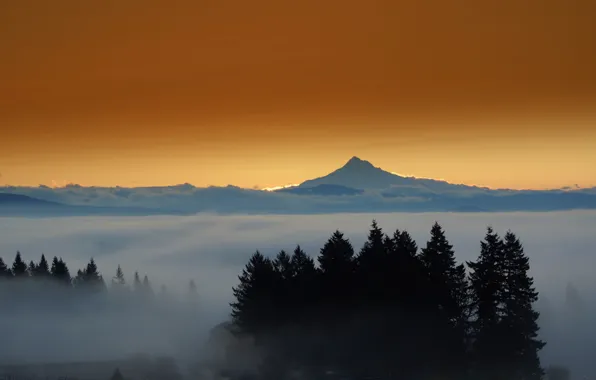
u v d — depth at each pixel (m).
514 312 150.75
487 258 153.75
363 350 157.75
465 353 151.12
